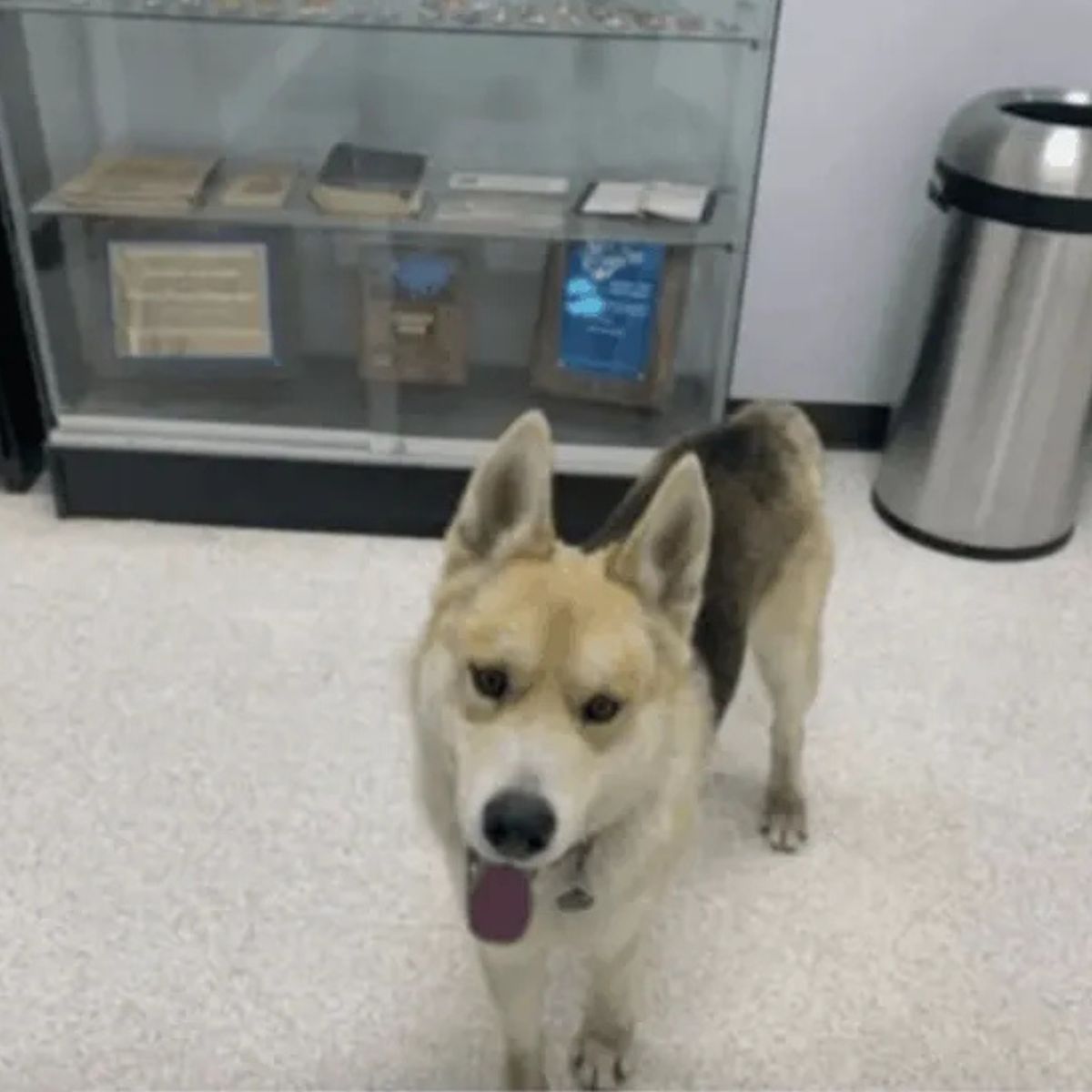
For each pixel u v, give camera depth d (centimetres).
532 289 317
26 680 242
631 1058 174
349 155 302
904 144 306
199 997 181
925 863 209
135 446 286
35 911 193
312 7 273
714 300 301
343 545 291
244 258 298
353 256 306
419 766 150
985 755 234
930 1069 175
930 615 274
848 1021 182
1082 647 266
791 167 310
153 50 291
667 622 142
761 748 234
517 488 141
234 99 300
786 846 210
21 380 299
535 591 134
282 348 311
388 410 304
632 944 160
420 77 298
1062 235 257
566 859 144
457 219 290
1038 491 287
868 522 309
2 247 283
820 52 295
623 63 292
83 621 259
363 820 212
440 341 310
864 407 341
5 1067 171
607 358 310
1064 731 241
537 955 154
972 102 280
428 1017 180
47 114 292
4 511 297
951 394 283
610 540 177
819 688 243
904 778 228
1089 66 298
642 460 295
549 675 131
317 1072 172
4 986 181
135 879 199
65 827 209
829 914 199
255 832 209
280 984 184
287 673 246
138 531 291
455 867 152
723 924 197
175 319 305
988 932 197
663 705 140
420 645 147
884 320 329
